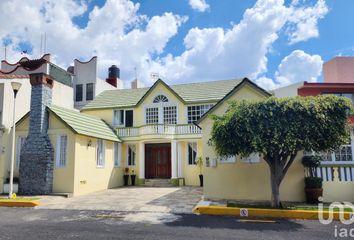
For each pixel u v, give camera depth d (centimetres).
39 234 793
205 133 1457
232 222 930
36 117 1653
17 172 1741
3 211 1155
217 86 2500
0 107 1752
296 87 1725
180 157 2238
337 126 1032
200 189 1894
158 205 1245
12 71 2816
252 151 1055
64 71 2956
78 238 752
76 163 1625
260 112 1047
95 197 1521
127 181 2275
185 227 864
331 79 2117
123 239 739
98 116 2522
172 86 2695
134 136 2281
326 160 1434
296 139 1001
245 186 1349
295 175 1312
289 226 873
